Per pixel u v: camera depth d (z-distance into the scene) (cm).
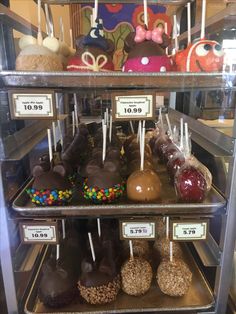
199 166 73
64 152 83
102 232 85
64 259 76
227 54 65
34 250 79
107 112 90
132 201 71
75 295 74
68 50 81
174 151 91
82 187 78
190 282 74
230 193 66
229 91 69
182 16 100
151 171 74
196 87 69
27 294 75
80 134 92
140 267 74
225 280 71
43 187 67
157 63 64
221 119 74
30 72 59
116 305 71
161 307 71
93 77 61
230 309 74
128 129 116
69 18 95
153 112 63
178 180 71
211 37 79
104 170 70
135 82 63
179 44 102
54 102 61
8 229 66
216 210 68
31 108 61
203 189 69
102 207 66
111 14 94
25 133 83
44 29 95
